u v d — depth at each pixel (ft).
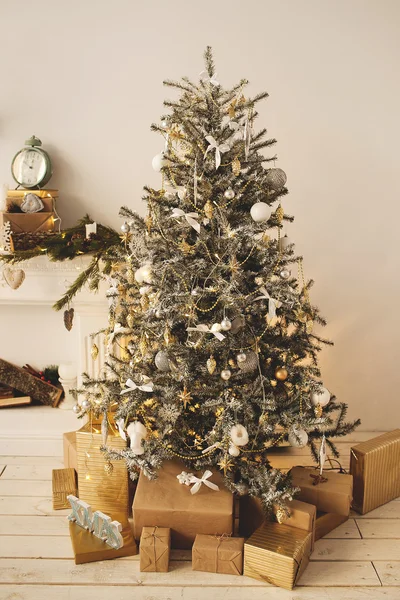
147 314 7.50
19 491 8.95
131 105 9.78
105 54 9.62
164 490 7.67
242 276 7.28
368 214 10.21
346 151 9.99
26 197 9.23
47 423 10.11
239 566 7.12
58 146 9.92
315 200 10.15
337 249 10.33
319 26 9.61
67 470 9.05
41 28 9.53
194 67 9.70
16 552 7.51
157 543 7.09
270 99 9.80
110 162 9.98
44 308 10.45
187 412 8.11
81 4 9.48
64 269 9.38
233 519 7.86
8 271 9.15
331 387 10.82
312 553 7.62
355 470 8.52
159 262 7.48
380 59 9.70
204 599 6.73
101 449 7.92
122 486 8.16
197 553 7.13
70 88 9.73
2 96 9.75
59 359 10.68
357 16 9.58
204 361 7.66
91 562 7.34
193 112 7.32
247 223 7.43
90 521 7.63
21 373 10.32
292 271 10.40
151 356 7.93
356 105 9.84
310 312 7.84
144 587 6.91
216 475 7.99
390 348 10.69
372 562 7.45
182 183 7.69
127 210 7.87
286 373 7.60
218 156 7.04
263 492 7.47
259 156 7.64
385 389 10.84
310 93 9.80
